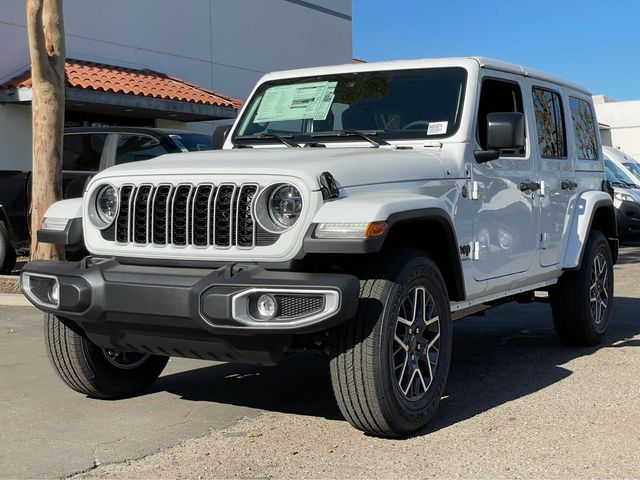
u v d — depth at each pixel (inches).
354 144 201.8
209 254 162.9
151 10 673.6
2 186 411.8
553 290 263.0
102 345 183.2
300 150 186.2
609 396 203.0
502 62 225.3
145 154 365.4
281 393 212.7
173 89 617.3
